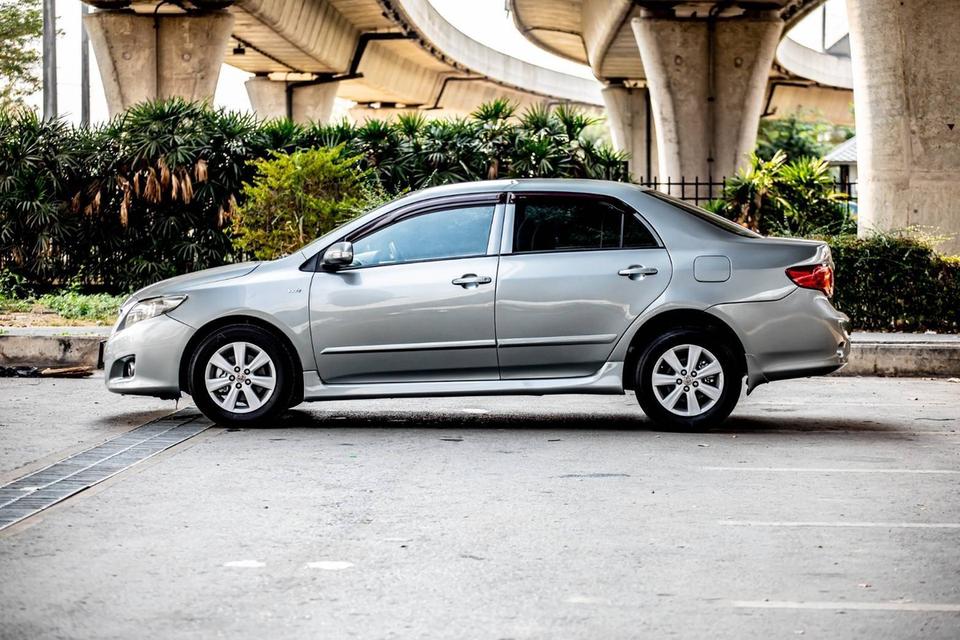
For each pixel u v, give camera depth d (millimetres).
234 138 20547
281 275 9672
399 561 5707
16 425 9836
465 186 9773
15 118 21297
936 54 19344
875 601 5109
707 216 9734
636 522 6504
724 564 5672
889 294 16375
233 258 20641
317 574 5484
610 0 41219
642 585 5324
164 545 6000
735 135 35500
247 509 6797
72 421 10070
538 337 9422
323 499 7062
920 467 8125
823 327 9406
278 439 9203
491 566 5625
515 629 4723
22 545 6004
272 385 9648
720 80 35500
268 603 5055
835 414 10727
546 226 9594
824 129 85250
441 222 9672
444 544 6027
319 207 17031
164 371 9688
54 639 4613
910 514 6715
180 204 20500
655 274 9414
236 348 9672
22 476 7734
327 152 17719
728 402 9422
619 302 9406
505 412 10773
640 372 9477
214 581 5375
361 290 9531
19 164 20469
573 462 8266
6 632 4695
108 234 20594
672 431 9578
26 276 20766
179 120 20641
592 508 6836
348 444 8992
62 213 20438
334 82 60562
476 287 9453
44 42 36250
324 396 9594
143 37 35938
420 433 9539
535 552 5871
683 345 9430
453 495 7188
